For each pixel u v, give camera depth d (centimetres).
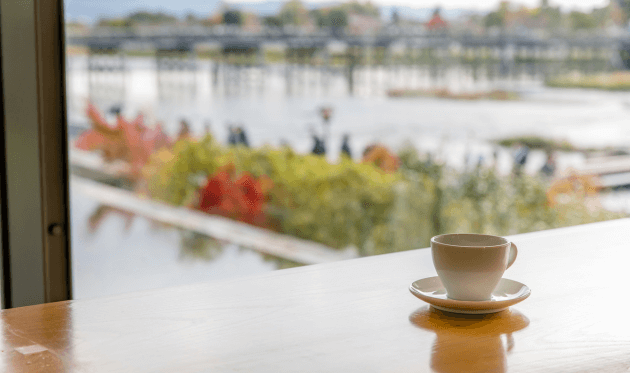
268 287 68
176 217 309
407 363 47
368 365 47
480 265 57
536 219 311
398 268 77
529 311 60
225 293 66
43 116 121
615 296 65
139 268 273
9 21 116
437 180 311
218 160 321
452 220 307
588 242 89
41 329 55
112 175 321
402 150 319
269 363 47
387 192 308
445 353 49
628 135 345
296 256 299
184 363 47
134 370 46
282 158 320
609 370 46
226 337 53
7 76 117
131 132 325
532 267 76
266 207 313
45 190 123
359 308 61
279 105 328
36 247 124
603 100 342
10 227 121
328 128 326
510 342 52
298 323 57
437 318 58
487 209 307
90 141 320
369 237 306
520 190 314
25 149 121
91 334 54
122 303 63
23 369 46
